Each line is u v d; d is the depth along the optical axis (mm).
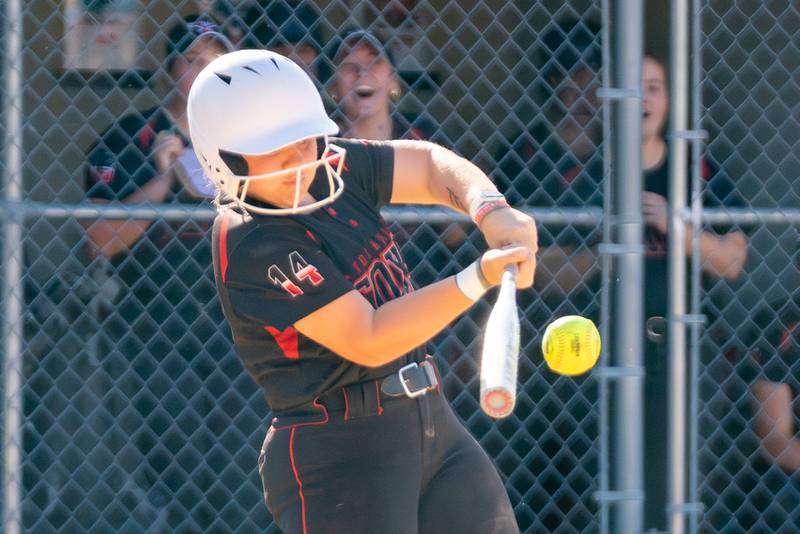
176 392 13945
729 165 15727
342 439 9258
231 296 9094
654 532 14266
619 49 14000
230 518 13992
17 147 13289
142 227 13977
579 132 14883
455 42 14969
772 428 14609
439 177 9672
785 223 14898
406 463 9344
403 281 9656
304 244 8914
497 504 9719
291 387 9336
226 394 13977
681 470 14148
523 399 14453
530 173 14492
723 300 14766
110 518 13836
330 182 9117
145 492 13914
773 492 14625
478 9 15492
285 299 8852
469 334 14414
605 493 13891
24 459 13633
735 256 14734
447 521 9633
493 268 8508
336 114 14500
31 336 13773
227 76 8820
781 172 15805
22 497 13625
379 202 9789
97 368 13859
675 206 14094
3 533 13219
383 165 9727
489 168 14953
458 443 9789
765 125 15883
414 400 9422
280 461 9453
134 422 13906
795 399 14664
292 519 9445
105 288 13922
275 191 8984
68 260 13836
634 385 13930
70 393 13828
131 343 13930
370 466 9250
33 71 14797
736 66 16016
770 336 14688
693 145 14086
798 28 16219
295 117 8781
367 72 14469
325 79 14617
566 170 14797
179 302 13930
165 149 14289
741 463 14656
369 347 8773
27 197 14570
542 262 14430
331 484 9281
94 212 13375
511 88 15266
